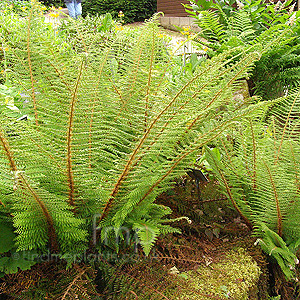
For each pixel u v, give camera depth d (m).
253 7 4.04
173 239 1.48
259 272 1.39
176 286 1.23
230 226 1.67
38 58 1.20
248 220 1.61
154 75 1.43
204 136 1.13
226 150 1.55
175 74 2.12
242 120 1.41
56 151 1.08
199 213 1.69
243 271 1.36
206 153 1.48
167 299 1.14
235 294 1.25
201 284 1.28
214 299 1.19
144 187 1.18
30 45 1.15
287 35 3.33
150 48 1.37
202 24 3.69
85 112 1.10
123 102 1.44
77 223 1.13
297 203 1.40
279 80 3.38
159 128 1.12
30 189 0.98
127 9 13.66
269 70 3.41
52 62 1.22
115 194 1.20
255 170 1.48
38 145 1.03
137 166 1.14
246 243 1.55
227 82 1.24
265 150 1.64
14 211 1.17
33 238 1.13
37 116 1.29
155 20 1.31
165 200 1.68
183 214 1.69
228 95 1.36
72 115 0.99
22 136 1.02
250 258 1.45
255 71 3.43
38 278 1.19
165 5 10.49
